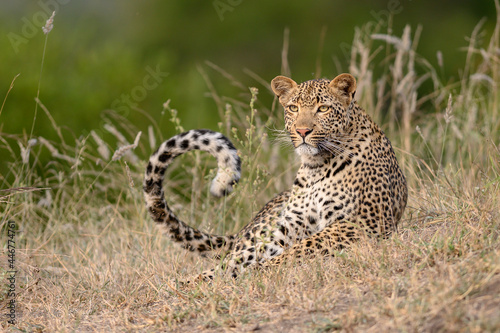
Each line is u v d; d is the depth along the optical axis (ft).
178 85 75.51
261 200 42.70
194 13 106.01
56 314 28.27
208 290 26.50
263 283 26.03
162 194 32.45
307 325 21.97
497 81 47.39
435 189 34.76
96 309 28.07
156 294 28.53
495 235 26.27
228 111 40.50
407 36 43.60
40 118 61.67
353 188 30.96
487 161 36.40
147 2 108.58
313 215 31.83
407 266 25.17
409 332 19.98
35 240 36.29
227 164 31.91
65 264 35.37
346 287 24.22
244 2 104.68
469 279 21.85
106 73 70.03
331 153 31.35
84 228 39.70
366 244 27.84
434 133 47.24
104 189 43.68
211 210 40.45
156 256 34.04
